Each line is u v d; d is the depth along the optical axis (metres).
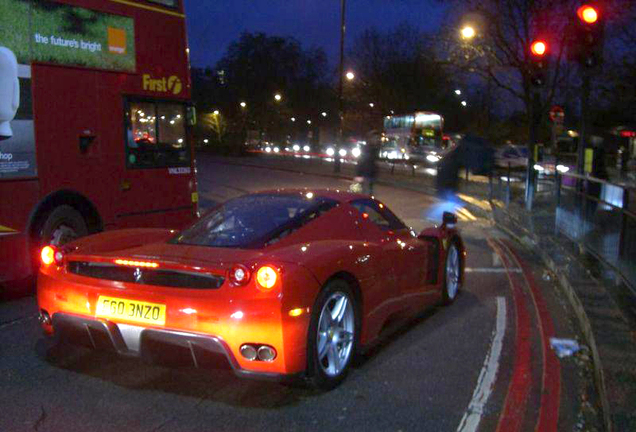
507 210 16.56
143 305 4.37
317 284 4.38
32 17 7.62
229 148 67.81
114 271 4.59
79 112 8.27
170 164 9.84
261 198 5.52
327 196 5.54
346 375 4.84
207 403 4.46
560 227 12.16
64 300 4.65
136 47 9.14
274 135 79.81
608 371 4.62
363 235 5.43
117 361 5.29
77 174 8.24
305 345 4.29
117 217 8.88
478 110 50.00
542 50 15.25
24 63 7.52
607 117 30.23
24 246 7.55
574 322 6.62
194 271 4.25
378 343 5.88
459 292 7.79
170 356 4.46
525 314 6.93
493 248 11.61
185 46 10.07
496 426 4.13
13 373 5.02
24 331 6.23
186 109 10.10
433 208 19.08
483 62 19.27
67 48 8.09
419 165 40.38
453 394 4.67
